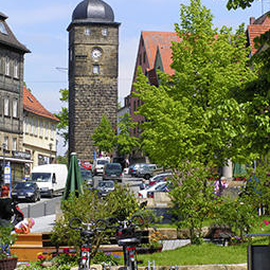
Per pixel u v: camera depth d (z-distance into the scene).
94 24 106.06
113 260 14.34
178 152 27.08
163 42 97.06
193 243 16.62
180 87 28.62
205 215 16.95
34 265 14.37
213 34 28.98
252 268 9.49
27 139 79.81
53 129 92.38
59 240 14.09
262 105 10.52
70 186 25.73
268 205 18.42
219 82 27.02
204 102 28.02
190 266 12.95
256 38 10.40
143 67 97.88
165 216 22.44
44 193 53.31
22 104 73.31
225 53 28.12
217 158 26.77
